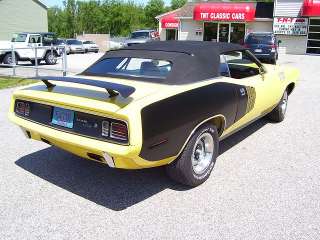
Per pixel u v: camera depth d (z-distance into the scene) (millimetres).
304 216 3350
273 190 3869
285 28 28625
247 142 5461
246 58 5031
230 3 30688
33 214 3344
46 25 36969
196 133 3764
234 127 4664
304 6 27297
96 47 36844
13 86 10336
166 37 35844
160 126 3275
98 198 3666
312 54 27953
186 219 3295
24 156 4750
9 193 3723
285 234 3068
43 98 3568
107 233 3074
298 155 4938
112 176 4184
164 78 3797
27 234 3041
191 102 3623
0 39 31859
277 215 3361
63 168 4379
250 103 4777
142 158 3186
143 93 3441
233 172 4336
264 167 4500
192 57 4043
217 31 31938
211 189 3889
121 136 3084
